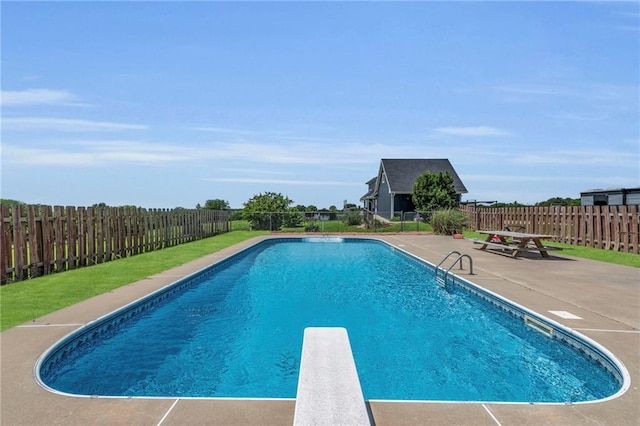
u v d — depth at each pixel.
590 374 4.98
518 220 20.98
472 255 14.07
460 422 3.20
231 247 16.58
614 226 14.59
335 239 22.75
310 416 2.79
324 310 8.16
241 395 4.55
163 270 10.45
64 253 10.30
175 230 17.69
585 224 15.99
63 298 7.20
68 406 3.42
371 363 5.51
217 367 5.35
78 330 5.36
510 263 12.00
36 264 9.33
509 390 4.70
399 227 27.36
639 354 4.61
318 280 11.34
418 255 14.43
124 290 7.91
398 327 7.06
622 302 7.10
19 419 3.21
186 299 9.02
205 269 10.91
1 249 8.33
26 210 9.02
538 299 7.30
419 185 33.56
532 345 6.21
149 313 7.52
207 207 34.41
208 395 4.54
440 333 6.75
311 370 3.51
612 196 19.97
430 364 5.46
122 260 12.41
